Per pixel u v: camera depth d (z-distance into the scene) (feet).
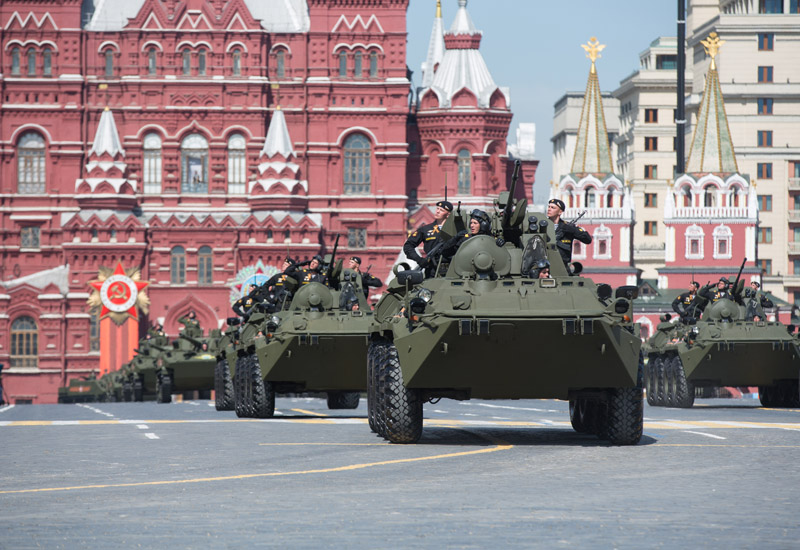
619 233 535.19
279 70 565.94
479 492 60.23
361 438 94.94
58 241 554.87
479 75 574.56
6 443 94.43
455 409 157.89
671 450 81.76
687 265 529.45
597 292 82.74
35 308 538.88
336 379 132.98
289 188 548.31
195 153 559.38
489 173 570.05
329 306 133.39
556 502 56.59
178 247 547.49
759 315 176.45
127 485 64.64
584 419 97.40
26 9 557.74
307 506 55.72
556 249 90.53
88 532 48.83
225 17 559.79
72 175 555.69
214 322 545.44
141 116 555.69
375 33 565.12
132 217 542.57
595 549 44.52
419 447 85.20
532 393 85.51
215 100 558.15
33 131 557.33
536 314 80.59
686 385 173.99
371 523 50.65
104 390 420.77
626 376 83.71
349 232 562.66
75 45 558.15
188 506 55.98
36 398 538.06
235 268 546.26
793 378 173.88
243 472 70.64
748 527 49.44
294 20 571.28
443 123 567.59
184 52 560.20
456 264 86.58
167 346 292.40
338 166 563.07
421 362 82.99
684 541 46.14
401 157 561.43
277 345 129.90
